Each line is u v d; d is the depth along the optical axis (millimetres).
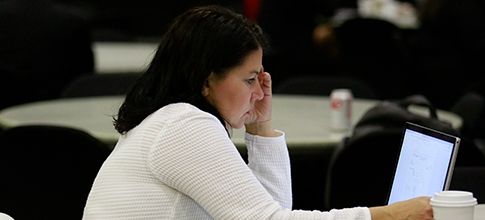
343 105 8766
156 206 4234
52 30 14578
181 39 4480
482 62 15945
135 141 4406
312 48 20562
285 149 5434
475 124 10141
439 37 16703
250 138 5395
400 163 4836
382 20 16234
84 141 6883
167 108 4434
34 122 9180
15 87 13867
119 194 4309
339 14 20344
